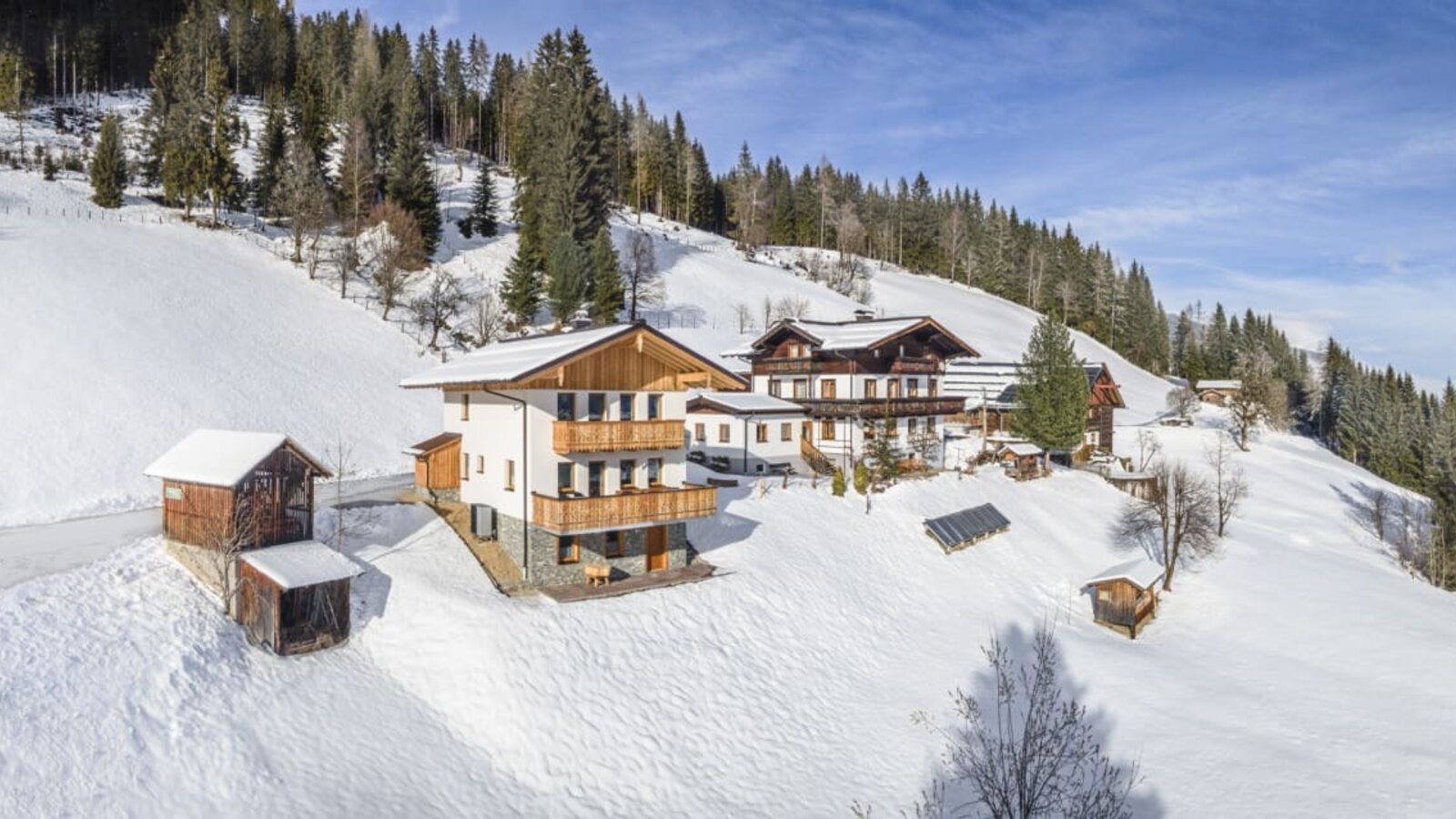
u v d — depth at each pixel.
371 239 79.44
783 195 154.50
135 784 16.47
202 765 17.41
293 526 24.42
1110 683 29.33
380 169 92.50
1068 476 54.75
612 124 123.56
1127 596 35.12
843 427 51.75
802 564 33.44
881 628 31.61
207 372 48.78
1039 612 36.06
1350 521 59.91
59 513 34.09
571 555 28.67
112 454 39.75
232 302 59.09
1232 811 21.38
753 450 47.84
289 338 57.28
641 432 29.34
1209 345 139.25
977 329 112.19
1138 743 24.94
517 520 28.45
